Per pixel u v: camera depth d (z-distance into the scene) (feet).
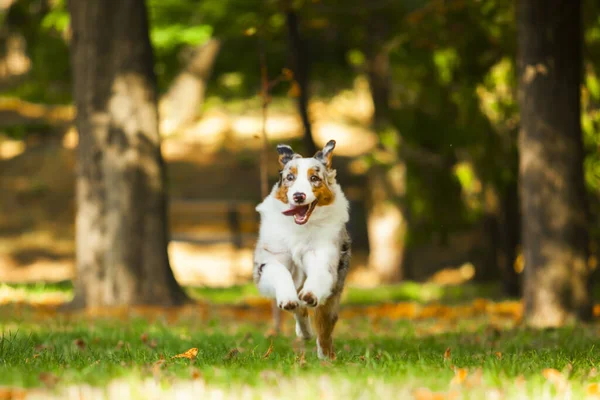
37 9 103.96
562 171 42.91
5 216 104.47
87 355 25.67
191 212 105.09
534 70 43.11
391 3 77.25
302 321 26.84
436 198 71.00
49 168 115.24
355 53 86.07
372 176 89.40
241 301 59.93
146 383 18.83
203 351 27.04
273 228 24.62
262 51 46.16
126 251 51.06
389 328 42.68
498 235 74.18
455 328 41.73
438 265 102.68
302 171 24.04
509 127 62.08
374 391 17.88
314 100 115.24
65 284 67.41
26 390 17.74
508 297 67.56
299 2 58.03
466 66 60.23
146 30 52.01
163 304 51.34
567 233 42.86
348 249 25.72
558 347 30.09
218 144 122.31
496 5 53.16
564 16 42.78
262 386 18.61
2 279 89.71
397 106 75.00
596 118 54.60
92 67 51.26
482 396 17.80
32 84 118.73
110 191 51.21
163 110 120.47
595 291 71.26
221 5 76.95
